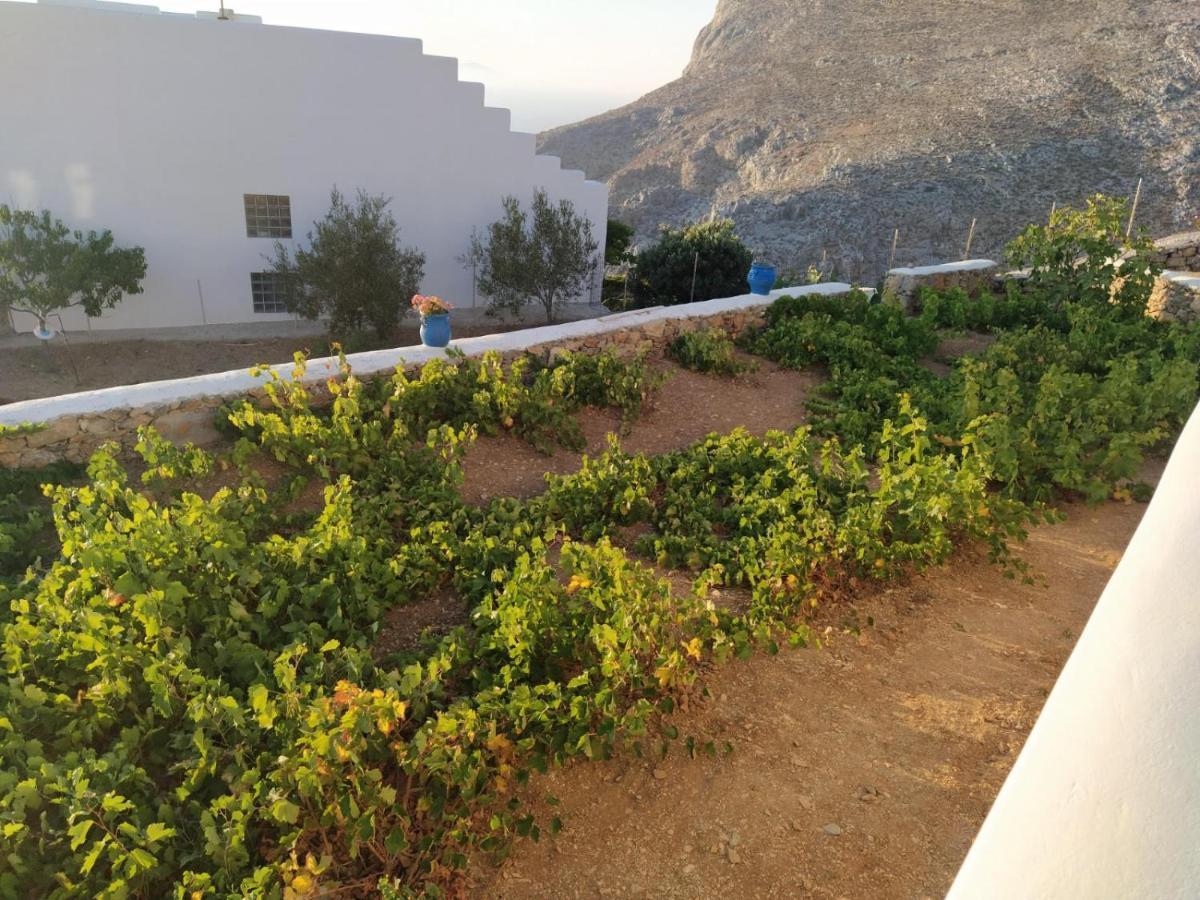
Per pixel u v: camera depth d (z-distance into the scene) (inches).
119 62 626.8
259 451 257.8
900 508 210.7
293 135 695.7
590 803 138.6
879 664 176.2
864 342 377.1
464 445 264.7
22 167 628.1
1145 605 47.2
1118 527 237.6
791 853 130.0
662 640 155.4
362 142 720.3
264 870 105.0
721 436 295.4
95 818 116.0
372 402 276.1
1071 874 41.1
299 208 718.5
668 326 392.2
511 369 321.7
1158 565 48.7
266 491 237.9
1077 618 194.4
